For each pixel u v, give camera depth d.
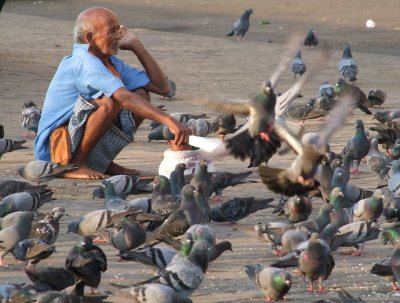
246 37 44.38
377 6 53.69
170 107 26.67
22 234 11.77
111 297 10.47
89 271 9.95
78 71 17.00
